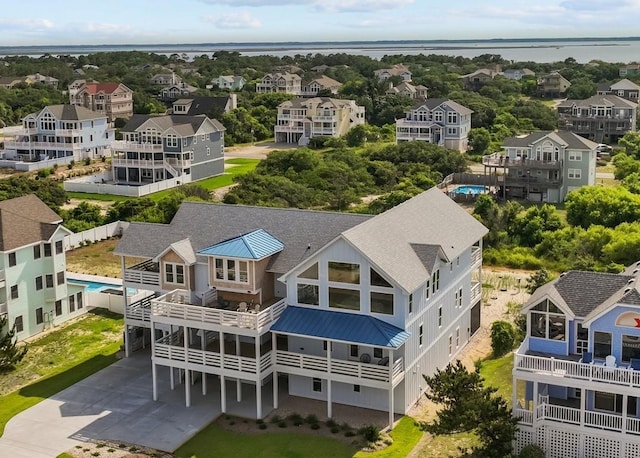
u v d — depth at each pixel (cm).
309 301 4319
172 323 4353
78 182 11650
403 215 4719
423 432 4022
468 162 12888
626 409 3444
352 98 19162
